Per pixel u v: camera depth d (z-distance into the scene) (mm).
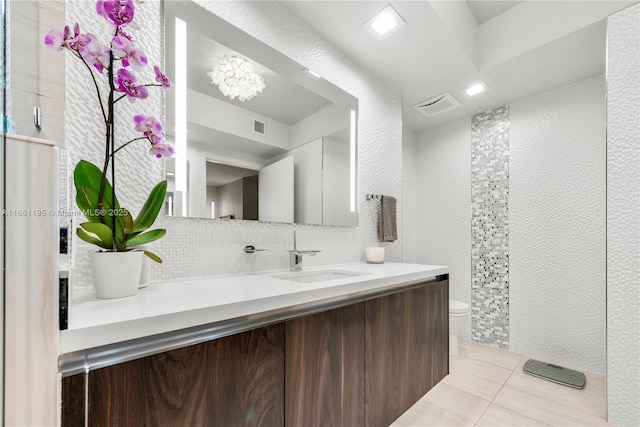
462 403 1698
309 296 974
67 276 521
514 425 1495
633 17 1565
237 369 775
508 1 1939
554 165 2350
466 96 2523
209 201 1304
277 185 1576
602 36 1761
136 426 599
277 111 1599
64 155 526
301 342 945
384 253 2150
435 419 1547
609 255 1608
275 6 1610
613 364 1557
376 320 1254
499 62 2033
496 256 2645
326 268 1771
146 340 639
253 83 1497
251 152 1471
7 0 532
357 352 1150
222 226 1345
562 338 2244
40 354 468
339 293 1080
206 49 1327
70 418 524
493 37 2070
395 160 2412
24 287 458
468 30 2023
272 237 1555
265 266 1509
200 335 723
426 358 1574
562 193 2299
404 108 2754
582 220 2197
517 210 2533
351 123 2023
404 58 2035
